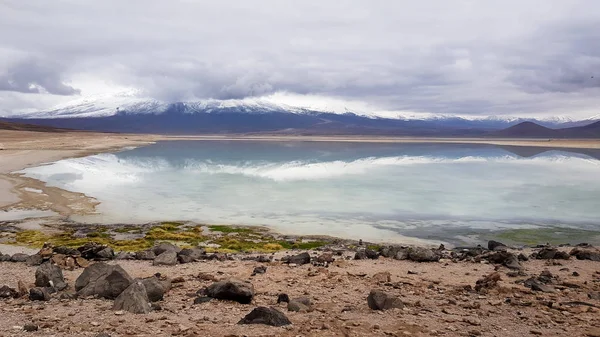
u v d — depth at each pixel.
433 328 11.27
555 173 69.81
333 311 12.76
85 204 40.00
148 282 13.74
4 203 39.28
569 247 26.61
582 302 14.12
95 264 14.90
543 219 36.44
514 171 72.69
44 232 29.91
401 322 11.67
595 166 82.56
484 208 40.69
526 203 43.28
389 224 34.41
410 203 42.97
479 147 170.12
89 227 31.83
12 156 84.38
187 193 47.56
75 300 13.48
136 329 10.47
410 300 14.23
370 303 13.12
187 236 29.42
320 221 35.19
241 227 32.81
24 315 11.73
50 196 43.12
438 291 15.63
